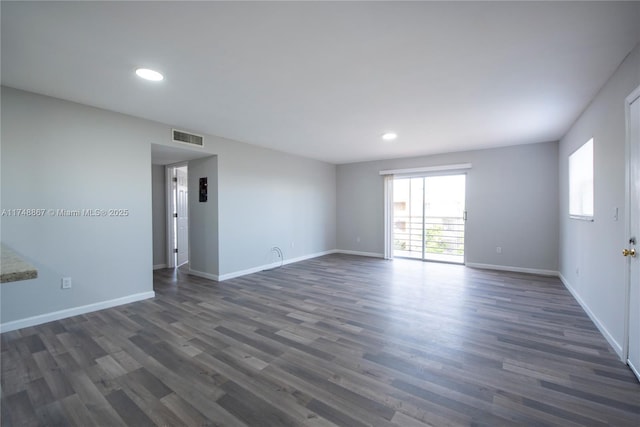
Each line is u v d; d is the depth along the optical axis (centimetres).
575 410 167
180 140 402
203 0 155
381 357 227
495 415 163
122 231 348
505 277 477
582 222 337
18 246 277
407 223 662
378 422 158
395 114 345
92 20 172
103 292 333
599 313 276
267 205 546
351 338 260
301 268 554
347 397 179
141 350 238
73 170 310
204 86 268
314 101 305
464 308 335
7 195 271
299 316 312
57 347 242
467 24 177
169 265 564
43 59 219
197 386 191
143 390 187
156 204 555
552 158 486
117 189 343
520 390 186
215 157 456
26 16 167
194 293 394
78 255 314
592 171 298
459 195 594
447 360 222
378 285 434
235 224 484
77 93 284
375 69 236
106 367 213
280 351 236
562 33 186
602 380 196
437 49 206
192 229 501
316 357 227
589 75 245
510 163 520
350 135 445
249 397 180
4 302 271
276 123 383
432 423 157
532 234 505
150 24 177
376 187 679
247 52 210
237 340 256
